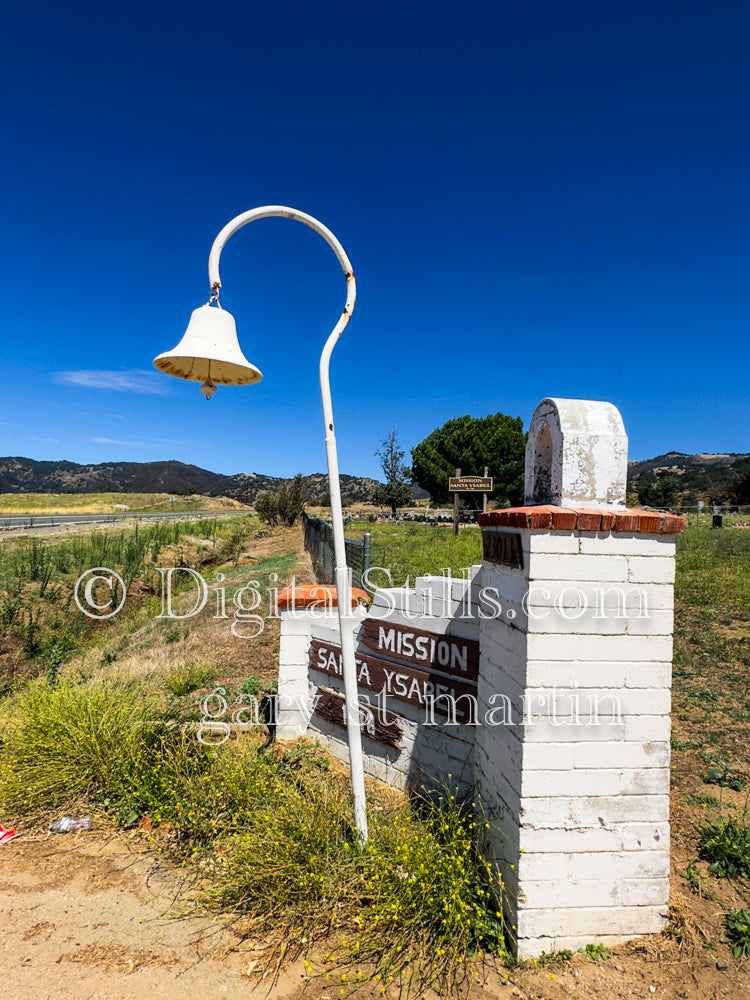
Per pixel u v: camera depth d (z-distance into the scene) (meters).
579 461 2.76
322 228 3.25
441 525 31.23
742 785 3.88
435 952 2.47
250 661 6.68
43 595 11.30
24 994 2.25
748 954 2.50
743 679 5.83
